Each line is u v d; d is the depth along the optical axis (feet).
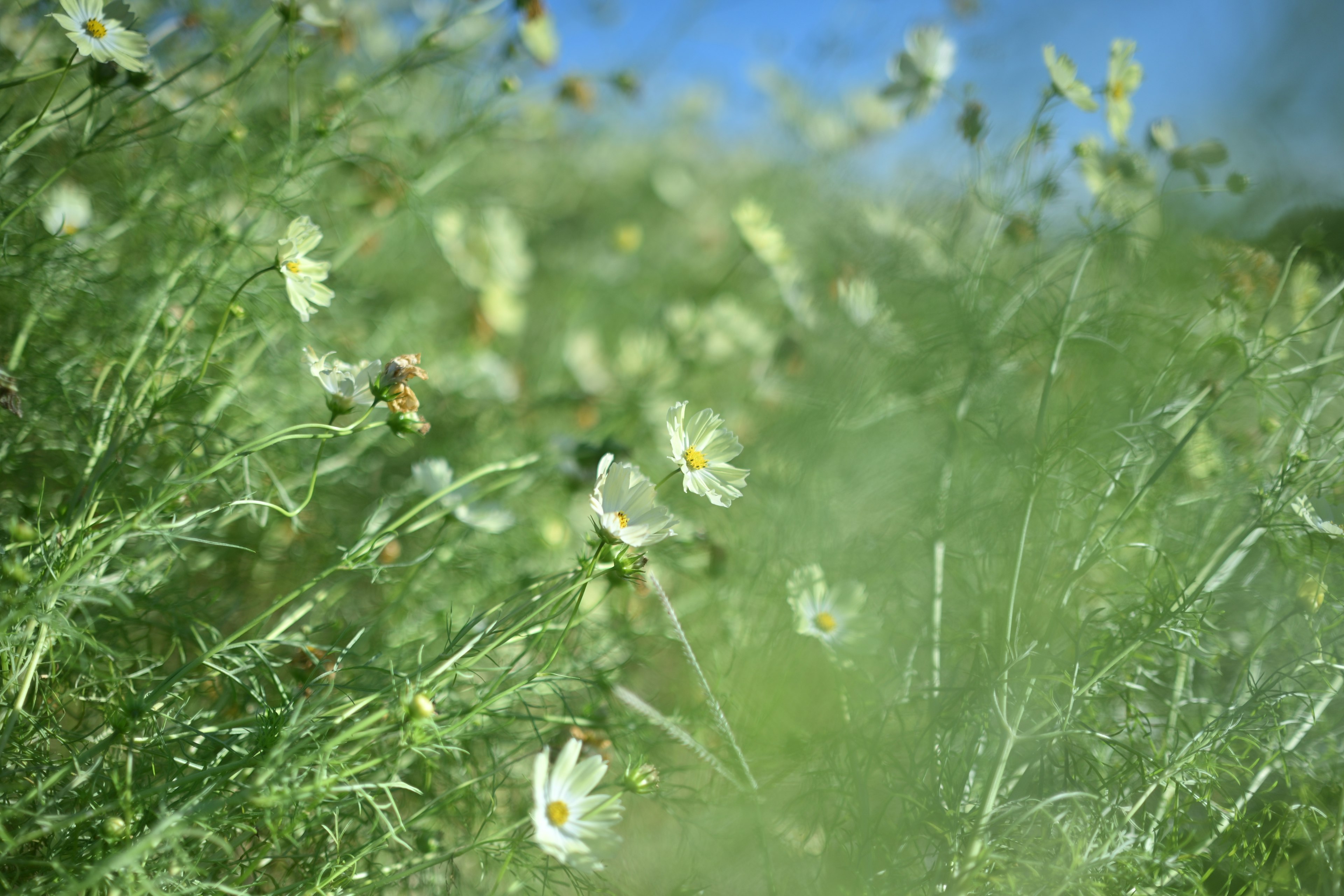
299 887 3.12
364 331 4.91
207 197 4.00
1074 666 3.50
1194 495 4.06
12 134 3.48
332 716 3.21
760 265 7.15
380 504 3.47
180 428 3.80
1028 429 4.41
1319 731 3.66
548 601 3.27
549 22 4.68
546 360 6.05
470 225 5.66
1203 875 3.39
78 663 3.24
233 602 3.87
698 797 3.74
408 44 4.69
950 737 3.63
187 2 4.25
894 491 4.67
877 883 3.42
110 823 3.00
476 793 3.56
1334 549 3.61
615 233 7.22
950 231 5.10
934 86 4.45
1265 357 3.66
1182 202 4.32
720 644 4.21
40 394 3.68
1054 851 3.40
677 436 3.30
